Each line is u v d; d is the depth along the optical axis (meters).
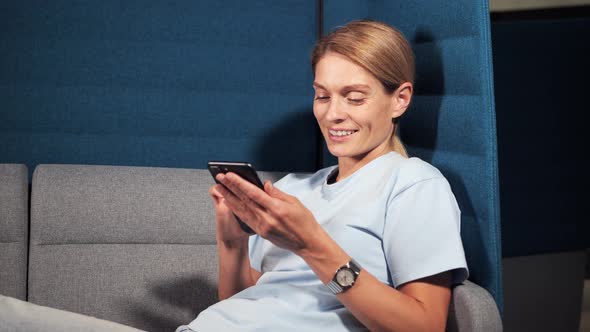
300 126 1.97
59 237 1.67
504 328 2.34
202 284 1.71
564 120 2.33
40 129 1.83
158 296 1.69
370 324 1.16
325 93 1.35
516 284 2.34
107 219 1.69
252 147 1.95
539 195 2.35
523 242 2.35
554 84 2.30
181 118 1.90
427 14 1.53
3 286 1.60
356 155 1.37
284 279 1.33
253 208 1.13
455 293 1.26
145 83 1.88
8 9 1.79
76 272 1.65
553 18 2.27
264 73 1.93
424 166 1.29
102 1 1.84
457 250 1.21
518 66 2.27
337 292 1.16
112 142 1.87
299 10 1.94
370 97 1.32
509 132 2.29
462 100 1.40
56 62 1.83
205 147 1.92
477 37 1.33
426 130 1.57
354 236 1.27
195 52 1.89
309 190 1.46
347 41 1.32
